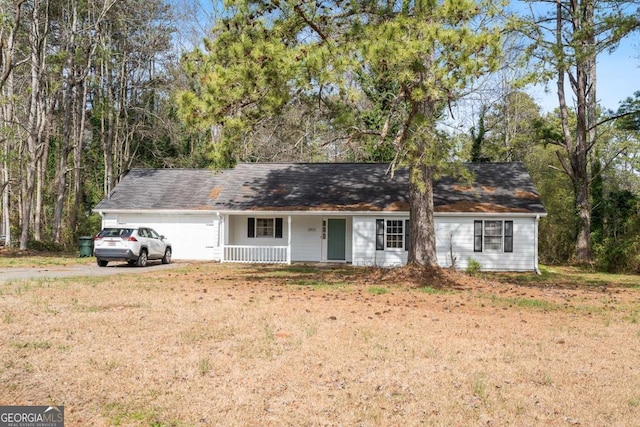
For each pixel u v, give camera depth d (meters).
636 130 29.66
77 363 6.66
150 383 6.09
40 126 29.92
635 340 8.99
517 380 6.59
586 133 29.72
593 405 5.78
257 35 13.71
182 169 30.58
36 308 10.02
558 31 20.92
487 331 9.45
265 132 33.38
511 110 42.72
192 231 26.73
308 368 6.81
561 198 31.50
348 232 26.31
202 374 6.46
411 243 18.03
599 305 13.24
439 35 12.18
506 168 27.02
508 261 23.39
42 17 32.97
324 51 12.67
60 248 31.02
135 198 27.31
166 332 8.45
